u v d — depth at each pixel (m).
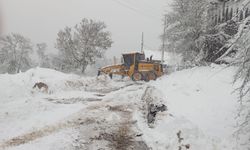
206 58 18.38
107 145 8.27
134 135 9.05
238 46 6.84
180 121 8.70
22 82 18.08
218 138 7.78
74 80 20.75
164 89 13.46
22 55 53.22
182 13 19.42
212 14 17.88
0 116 11.10
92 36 37.69
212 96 10.91
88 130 9.48
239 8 7.29
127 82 23.02
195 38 18.62
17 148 7.88
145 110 11.95
